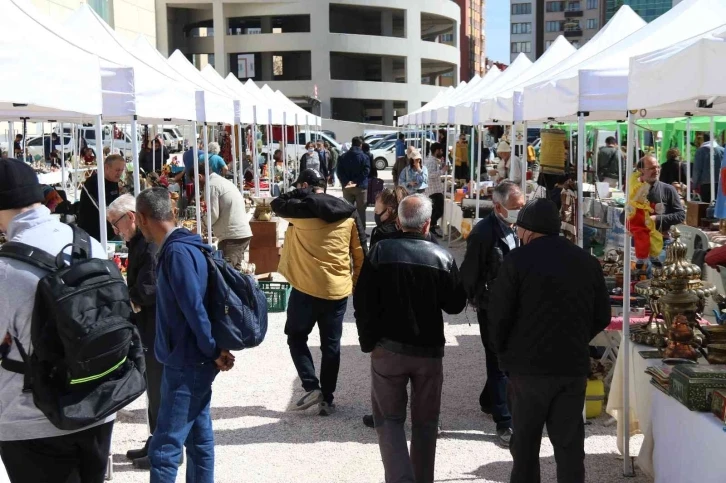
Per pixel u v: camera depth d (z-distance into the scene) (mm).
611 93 5355
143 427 5469
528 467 3758
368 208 19469
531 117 6723
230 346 3631
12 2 4508
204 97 8539
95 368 2836
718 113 6949
